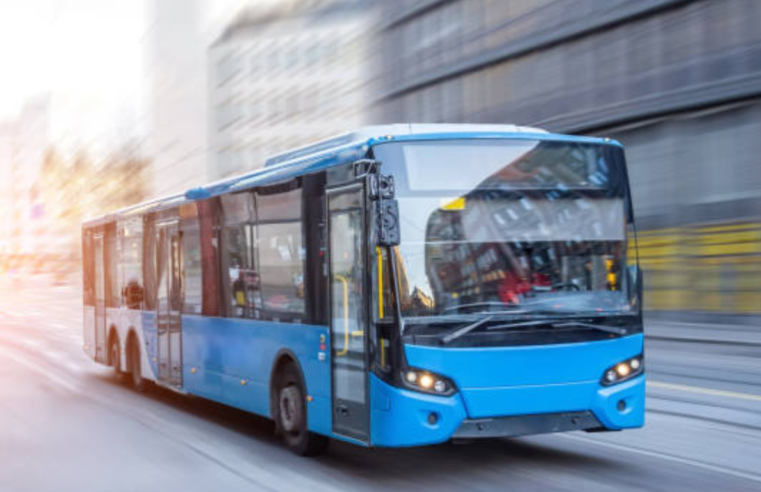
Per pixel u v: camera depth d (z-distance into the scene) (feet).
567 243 24.20
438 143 23.81
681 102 79.41
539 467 25.25
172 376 40.27
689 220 80.74
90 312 56.34
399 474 24.93
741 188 75.56
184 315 38.52
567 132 91.50
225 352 33.94
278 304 29.32
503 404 23.04
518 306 23.47
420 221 23.25
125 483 24.43
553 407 23.50
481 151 24.03
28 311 161.89
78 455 28.73
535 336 23.43
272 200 29.84
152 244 42.93
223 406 41.27
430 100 114.62
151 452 29.17
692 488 22.18
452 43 109.19
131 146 314.76
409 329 22.70
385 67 124.67
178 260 39.29
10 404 41.57
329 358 25.86
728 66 75.36
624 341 24.43
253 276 31.35
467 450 28.22
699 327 77.46
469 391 22.82
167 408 40.42
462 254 23.31
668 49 80.69
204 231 36.04
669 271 83.10
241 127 251.19
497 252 23.57
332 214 25.73
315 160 26.99
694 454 26.55
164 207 41.14
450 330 22.88
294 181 28.25
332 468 26.03
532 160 24.35
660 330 76.69
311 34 205.77
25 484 24.57
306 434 27.61
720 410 34.81
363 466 26.25
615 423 24.20
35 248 504.43
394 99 122.72
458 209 23.56
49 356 69.10
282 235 29.01
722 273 77.66
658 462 25.52
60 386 49.11
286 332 28.66
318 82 200.75
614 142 25.39
